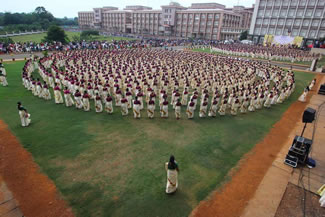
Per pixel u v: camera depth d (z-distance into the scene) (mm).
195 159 9398
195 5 99562
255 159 9602
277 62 42062
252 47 57688
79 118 13211
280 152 10250
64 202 6762
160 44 60875
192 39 77688
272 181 8094
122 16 115438
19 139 10359
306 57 43781
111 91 19219
